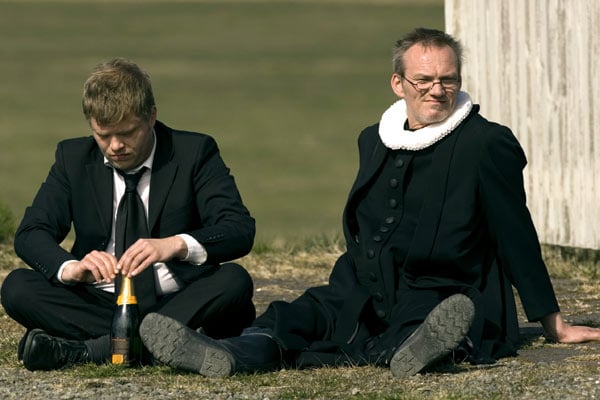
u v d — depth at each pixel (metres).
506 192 22.08
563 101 34.41
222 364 20.31
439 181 22.08
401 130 22.25
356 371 20.89
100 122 21.02
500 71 36.69
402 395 18.81
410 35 22.22
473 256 22.30
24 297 21.73
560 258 34.97
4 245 37.69
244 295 21.77
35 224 22.11
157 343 20.12
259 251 37.31
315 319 21.83
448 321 19.86
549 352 22.38
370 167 22.55
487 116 37.31
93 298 21.95
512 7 35.94
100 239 21.98
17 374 20.98
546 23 34.75
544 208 35.47
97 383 20.00
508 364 21.14
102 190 22.02
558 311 22.77
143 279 21.56
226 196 22.05
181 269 21.84
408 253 22.11
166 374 20.67
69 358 21.25
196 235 21.38
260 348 20.97
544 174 35.34
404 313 21.53
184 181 21.98
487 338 22.11
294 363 21.33
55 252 21.66
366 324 22.17
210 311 21.59
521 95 35.88
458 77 22.00
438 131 22.00
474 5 37.47
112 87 20.95
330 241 38.47
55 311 21.80
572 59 33.94
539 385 19.55
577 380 19.80
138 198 21.78
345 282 22.42
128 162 21.50
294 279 33.06
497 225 22.14
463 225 21.97
